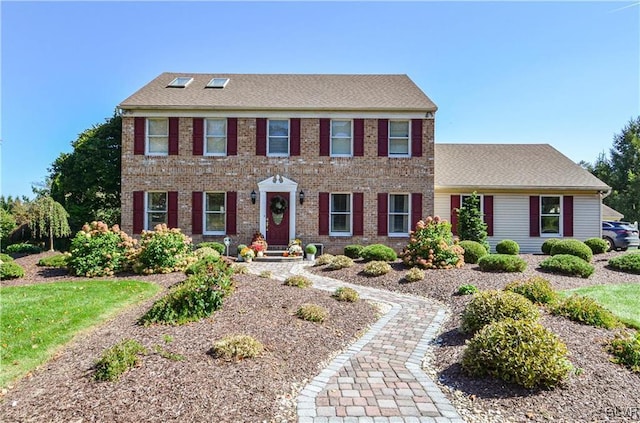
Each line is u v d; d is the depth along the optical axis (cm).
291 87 1731
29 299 764
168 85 1700
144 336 531
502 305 575
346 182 1562
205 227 1575
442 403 401
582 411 372
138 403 361
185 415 346
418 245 1115
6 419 346
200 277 661
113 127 2144
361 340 604
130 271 1062
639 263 1075
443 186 1662
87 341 548
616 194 4041
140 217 1553
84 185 2125
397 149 1585
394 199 1586
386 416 373
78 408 355
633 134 4088
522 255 1452
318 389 430
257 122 1562
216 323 580
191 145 1559
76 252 1039
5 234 1938
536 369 408
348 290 802
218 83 1731
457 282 925
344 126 1588
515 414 374
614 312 677
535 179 1719
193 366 432
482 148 2000
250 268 1246
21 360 502
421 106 1546
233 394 385
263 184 1550
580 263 1012
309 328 604
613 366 450
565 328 557
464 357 467
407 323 690
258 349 479
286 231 1556
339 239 1556
